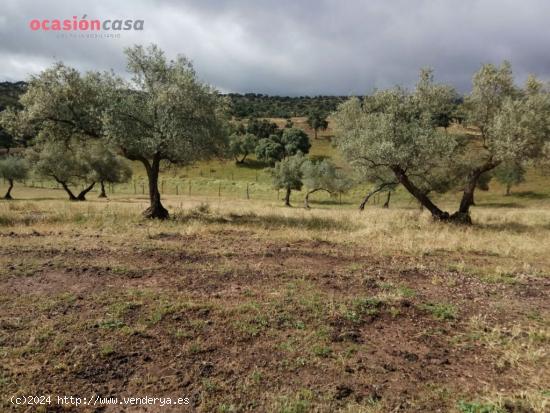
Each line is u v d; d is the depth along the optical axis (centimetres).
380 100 1741
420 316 627
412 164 1596
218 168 9125
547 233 1430
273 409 386
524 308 671
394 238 1215
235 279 769
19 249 938
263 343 518
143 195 5703
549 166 1589
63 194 5581
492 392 422
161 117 1515
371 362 482
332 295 696
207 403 394
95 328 541
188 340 519
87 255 905
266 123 11475
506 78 1571
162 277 767
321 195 6450
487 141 1630
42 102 1498
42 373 436
